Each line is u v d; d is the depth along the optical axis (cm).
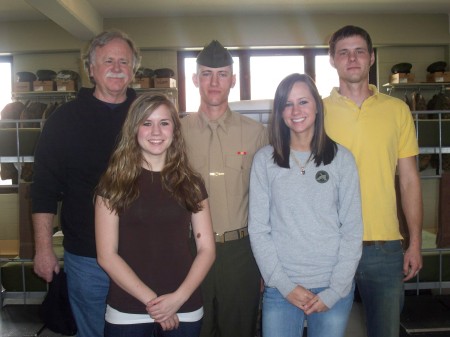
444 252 337
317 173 173
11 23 642
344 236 171
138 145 163
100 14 615
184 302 156
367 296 197
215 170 203
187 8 600
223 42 638
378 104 200
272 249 172
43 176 195
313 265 169
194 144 205
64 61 654
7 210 627
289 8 608
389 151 197
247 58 660
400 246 198
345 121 199
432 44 644
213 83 201
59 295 209
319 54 659
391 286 194
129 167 159
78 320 198
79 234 191
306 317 178
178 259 160
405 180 208
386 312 194
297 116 172
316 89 176
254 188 180
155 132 160
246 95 662
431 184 561
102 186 160
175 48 646
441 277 335
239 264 201
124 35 202
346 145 197
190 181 166
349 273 167
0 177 545
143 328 156
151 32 636
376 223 194
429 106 605
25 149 329
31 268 335
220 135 205
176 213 161
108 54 194
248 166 206
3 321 315
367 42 202
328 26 636
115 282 156
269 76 664
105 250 155
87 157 190
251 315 206
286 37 637
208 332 202
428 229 468
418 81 654
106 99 200
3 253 381
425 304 334
